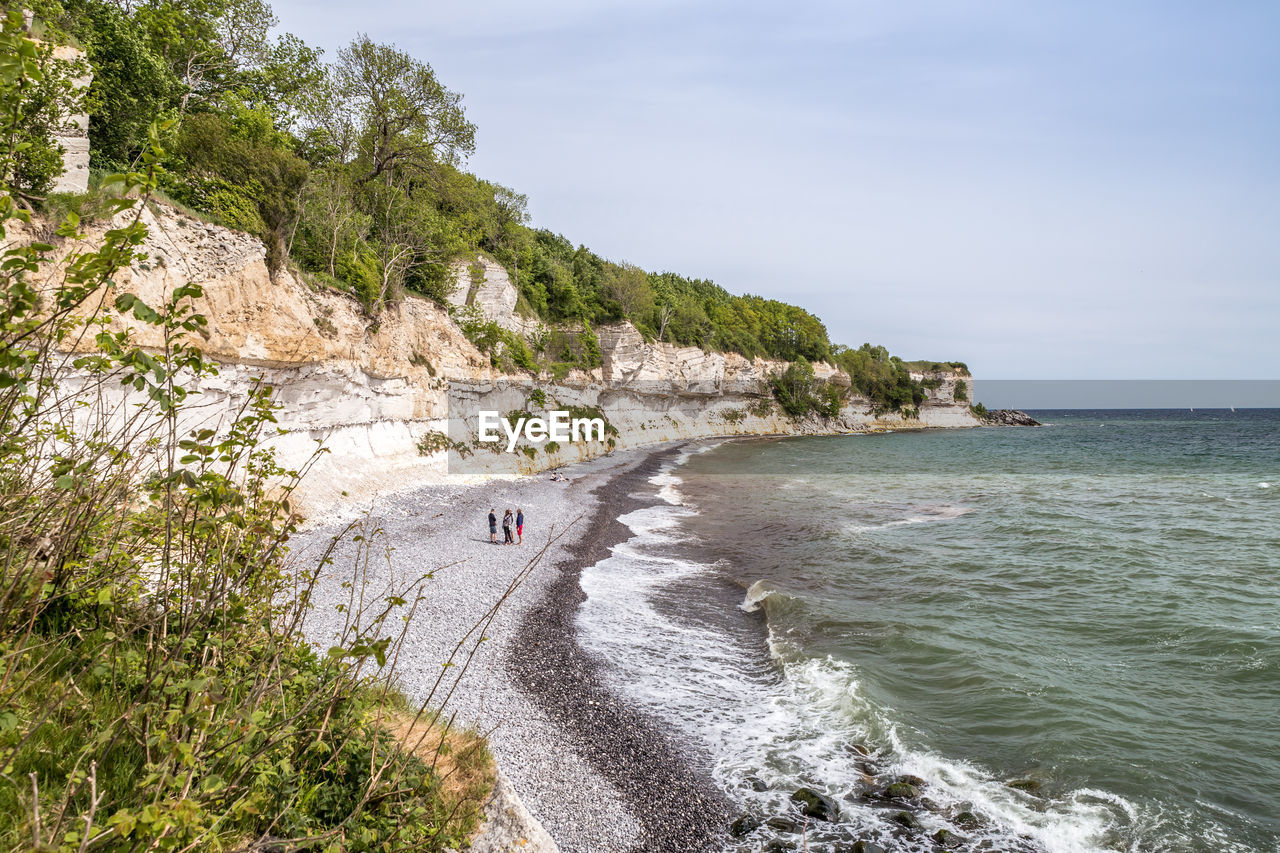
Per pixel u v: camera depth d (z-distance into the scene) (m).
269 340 24.89
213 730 4.52
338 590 18.42
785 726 14.52
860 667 17.38
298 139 40.09
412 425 39.62
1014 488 54.16
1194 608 21.92
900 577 26.52
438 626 17.31
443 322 45.38
